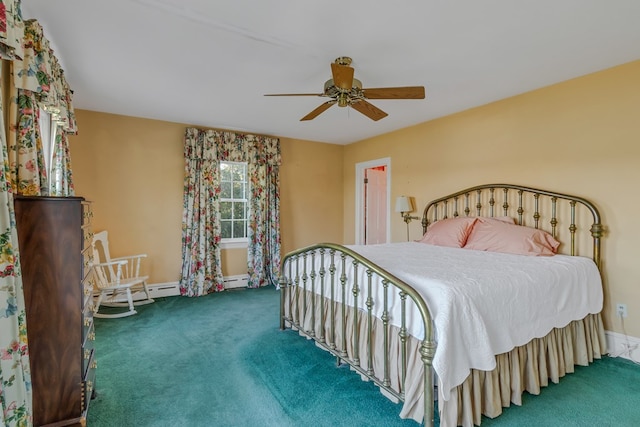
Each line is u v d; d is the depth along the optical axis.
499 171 3.41
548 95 3.01
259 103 3.48
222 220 4.73
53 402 1.55
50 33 2.10
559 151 2.94
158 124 4.17
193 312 3.59
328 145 5.60
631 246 2.53
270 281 4.93
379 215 5.68
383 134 4.90
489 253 2.87
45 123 2.38
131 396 1.99
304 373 2.26
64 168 2.55
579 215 2.82
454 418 1.57
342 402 1.92
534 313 1.98
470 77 2.80
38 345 1.52
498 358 1.83
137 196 4.05
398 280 1.78
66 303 1.58
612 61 2.52
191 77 2.80
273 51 2.34
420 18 1.93
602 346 2.54
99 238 3.68
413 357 1.74
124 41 2.21
